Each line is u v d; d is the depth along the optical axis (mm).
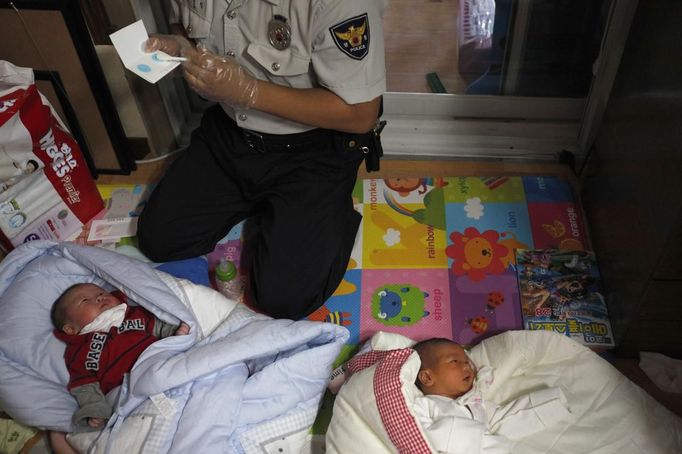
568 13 1885
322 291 1566
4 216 1613
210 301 1495
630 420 1305
